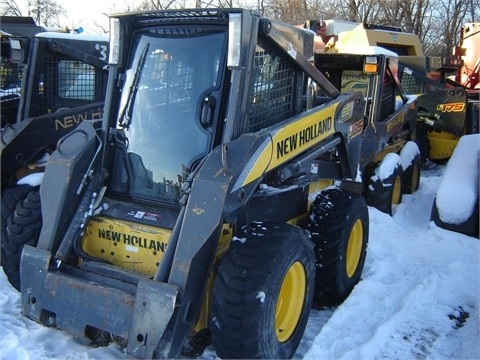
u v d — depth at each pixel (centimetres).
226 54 334
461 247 535
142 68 360
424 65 1078
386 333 365
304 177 384
